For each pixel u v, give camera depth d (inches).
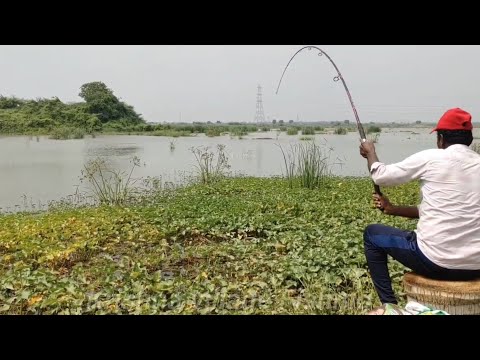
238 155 1380.4
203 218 427.2
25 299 239.8
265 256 323.9
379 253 190.9
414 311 171.8
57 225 426.6
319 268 279.6
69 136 2236.7
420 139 2220.7
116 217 452.1
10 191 730.2
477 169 166.4
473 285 164.4
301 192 601.6
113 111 2987.2
